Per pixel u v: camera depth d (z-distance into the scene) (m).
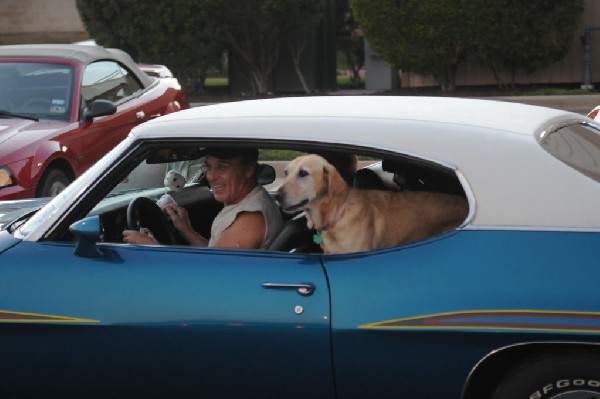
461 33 21.59
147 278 4.45
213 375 4.37
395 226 4.48
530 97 19.88
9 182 9.32
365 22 22.41
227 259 4.45
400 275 4.18
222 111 4.78
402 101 4.95
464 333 4.05
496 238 4.12
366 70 26.83
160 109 12.06
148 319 4.39
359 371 4.21
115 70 11.65
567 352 4.07
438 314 4.08
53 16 33.56
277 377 4.30
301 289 4.25
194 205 5.66
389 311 4.14
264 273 4.35
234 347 4.32
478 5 21.30
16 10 33.84
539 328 3.97
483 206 4.17
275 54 25.59
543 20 21.38
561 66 22.72
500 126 4.40
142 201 5.19
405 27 21.95
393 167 4.86
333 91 27.00
